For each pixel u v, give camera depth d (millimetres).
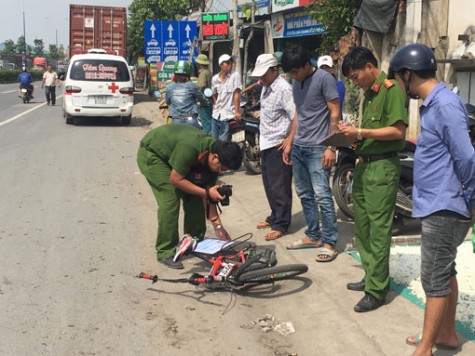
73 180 8898
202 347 3758
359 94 11234
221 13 17547
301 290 4633
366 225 4305
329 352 3658
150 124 16922
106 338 3869
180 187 4945
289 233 6113
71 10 24312
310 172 5250
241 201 7594
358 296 4453
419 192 3248
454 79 9531
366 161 4148
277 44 17797
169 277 4953
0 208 7191
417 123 10219
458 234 3168
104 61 15672
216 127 9102
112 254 5531
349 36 11805
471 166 3006
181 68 8406
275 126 5793
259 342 3830
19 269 5105
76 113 15562
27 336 3879
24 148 11969
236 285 4559
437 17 9789
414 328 3883
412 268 4977
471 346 3580
